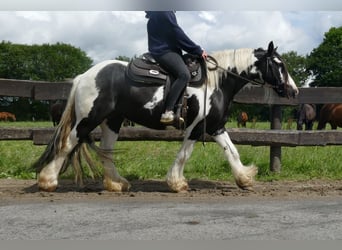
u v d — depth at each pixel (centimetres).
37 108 6188
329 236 400
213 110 605
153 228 420
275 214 477
